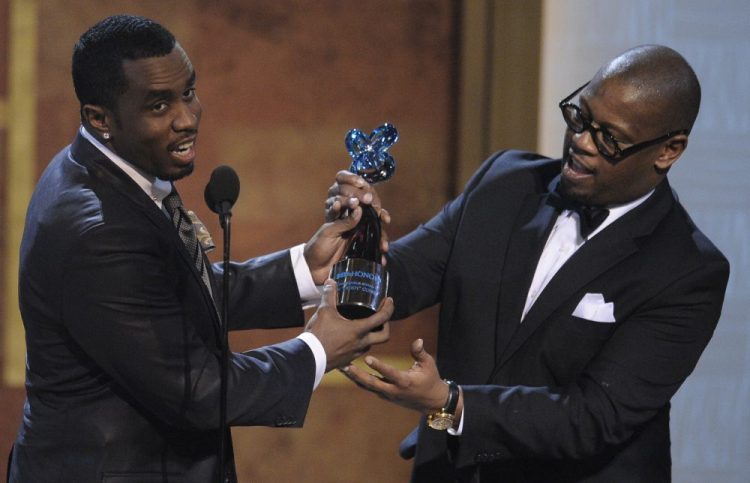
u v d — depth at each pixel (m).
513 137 12.90
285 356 7.14
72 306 6.62
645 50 7.62
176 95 6.73
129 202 6.80
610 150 7.46
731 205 12.41
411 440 8.93
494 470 8.13
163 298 6.79
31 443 7.15
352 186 8.24
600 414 7.60
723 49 12.21
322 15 13.36
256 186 13.52
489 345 8.05
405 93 13.52
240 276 8.31
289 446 14.09
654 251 7.83
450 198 13.64
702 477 12.62
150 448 7.05
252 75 13.37
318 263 8.33
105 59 6.62
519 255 8.08
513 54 12.74
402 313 8.54
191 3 13.20
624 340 7.75
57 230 6.67
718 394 12.54
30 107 13.15
